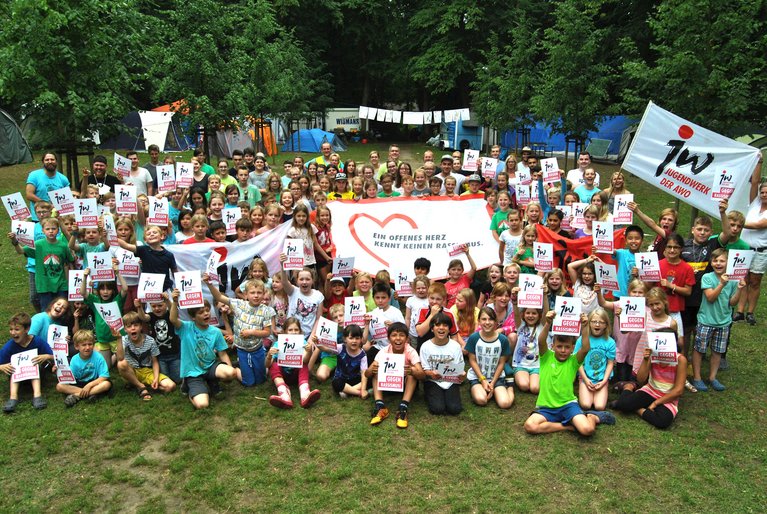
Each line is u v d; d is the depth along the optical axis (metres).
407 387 7.19
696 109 14.68
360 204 10.78
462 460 6.11
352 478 5.82
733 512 5.36
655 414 6.80
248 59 18.41
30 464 6.06
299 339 7.22
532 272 9.18
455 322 8.03
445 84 45.28
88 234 8.78
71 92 11.75
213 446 6.31
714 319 7.55
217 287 9.03
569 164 31.83
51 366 7.77
